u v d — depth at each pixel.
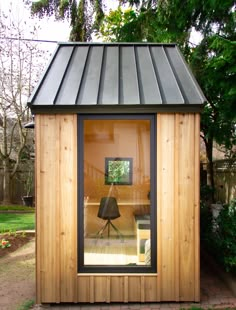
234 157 7.90
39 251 3.62
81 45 4.97
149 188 3.79
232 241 4.14
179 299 3.62
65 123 3.60
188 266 3.62
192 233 3.61
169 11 5.55
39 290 3.63
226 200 8.36
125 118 3.61
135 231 3.95
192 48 6.48
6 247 6.07
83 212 3.69
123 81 4.00
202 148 10.33
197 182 3.58
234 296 3.87
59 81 3.96
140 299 3.65
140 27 6.28
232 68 4.32
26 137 12.99
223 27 5.46
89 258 3.78
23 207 11.73
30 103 3.50
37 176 3.59
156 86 3.84
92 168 3.96
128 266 3.69
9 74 12.36
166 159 3.59
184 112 3.56
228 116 5.13
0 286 4.32
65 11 7.19
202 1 5.11
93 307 3.61
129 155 4.10
